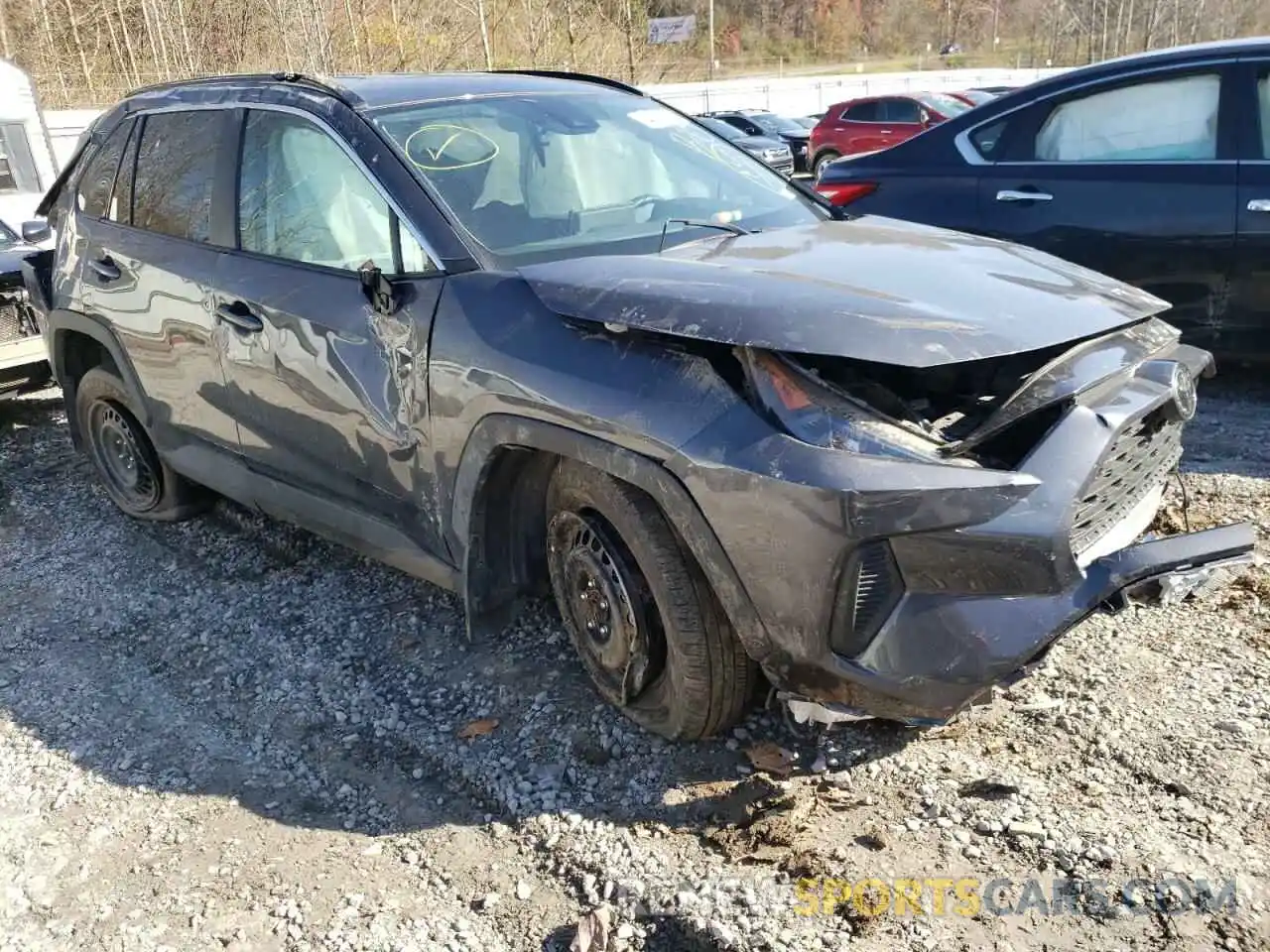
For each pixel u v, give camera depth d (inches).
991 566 90.2
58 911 100.5
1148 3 1854.1
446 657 137.8
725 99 1330.0
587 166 141.3
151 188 169.8
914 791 102.6
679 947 89.1
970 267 110.3
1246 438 185.5
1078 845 93.5
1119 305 107.6
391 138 130.1
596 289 105.2
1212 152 196.2
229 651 146.1
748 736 113.0
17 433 257.9
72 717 133.4
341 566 167.5
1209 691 113.0
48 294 195.2
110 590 168.1
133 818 113.3
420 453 121.9
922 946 85.4
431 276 120.5
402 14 1032.8
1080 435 93.8
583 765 113.0
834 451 88.9
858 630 92.1
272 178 144.8
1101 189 206.7
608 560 109.2
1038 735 109.1
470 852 103.3
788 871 94.0
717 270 106.7
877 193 235.6
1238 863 90.2
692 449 94.3
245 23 977.5
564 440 103.7
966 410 97.3
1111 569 96.3
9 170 463.2
